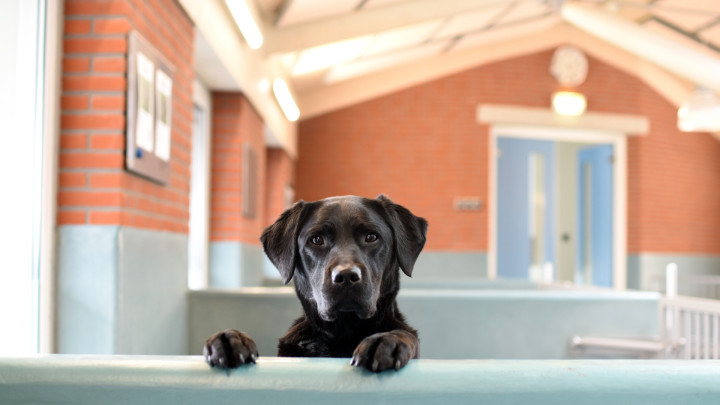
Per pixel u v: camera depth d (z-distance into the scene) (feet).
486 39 26.73
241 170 16.03
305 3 15.44
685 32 21.43
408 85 27.66
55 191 7.52
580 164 32.30
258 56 17.11
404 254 5.22
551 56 28.71
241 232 16.16
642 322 10.37
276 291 10.53
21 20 7.16
